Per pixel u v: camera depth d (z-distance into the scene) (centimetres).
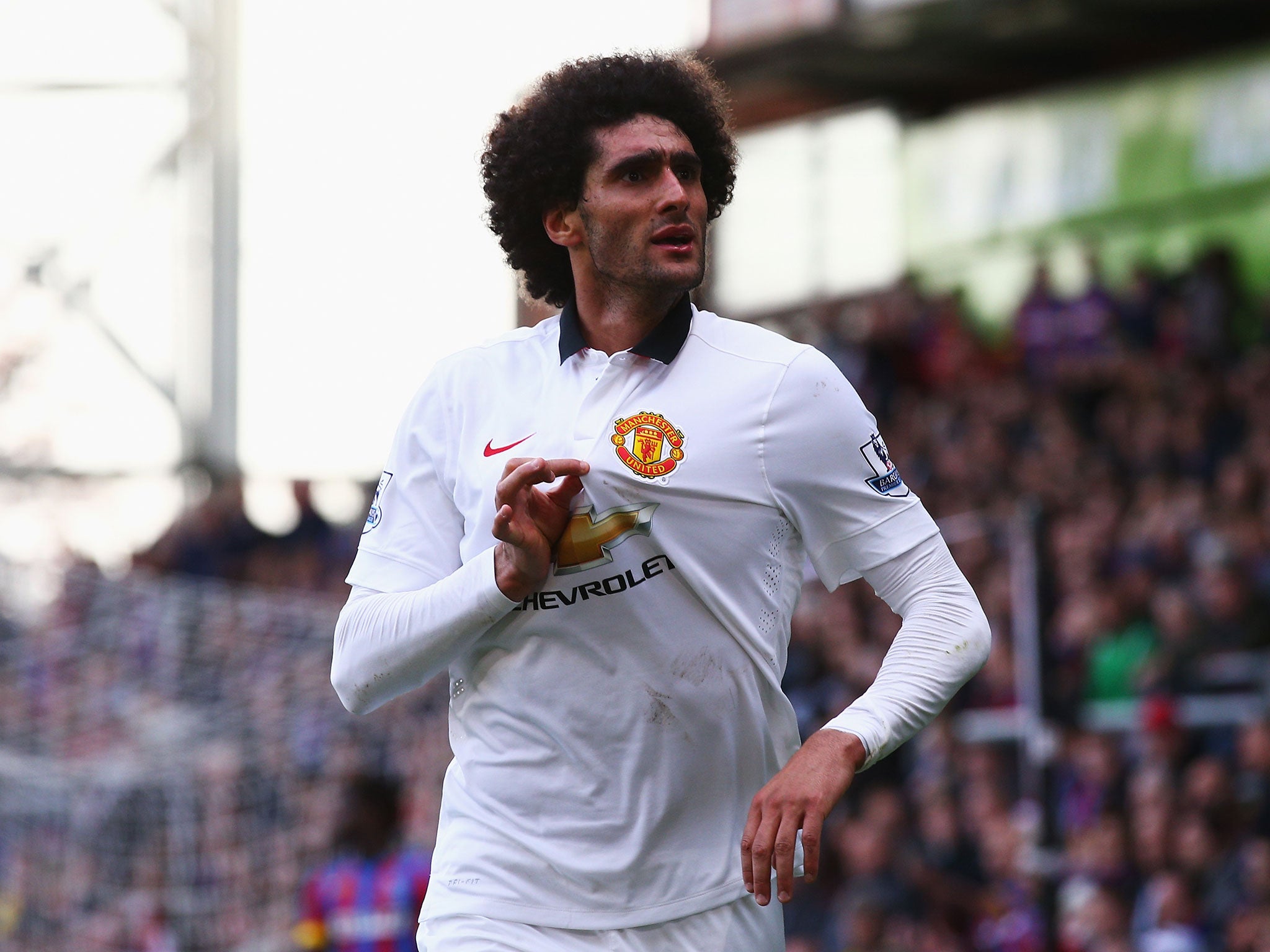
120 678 2162
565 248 760
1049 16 3183
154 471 3759
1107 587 2234
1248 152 3119
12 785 2086
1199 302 2948
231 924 2028
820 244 3734
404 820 1912
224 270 3791
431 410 727
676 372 689
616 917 685
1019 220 3431
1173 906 1697
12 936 2069
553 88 723
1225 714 1903
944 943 1817
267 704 2119
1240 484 2402
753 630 684
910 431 3078
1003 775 1936
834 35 3350
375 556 723
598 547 670
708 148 754
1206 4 3123
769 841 635
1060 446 2750
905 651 682
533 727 692
